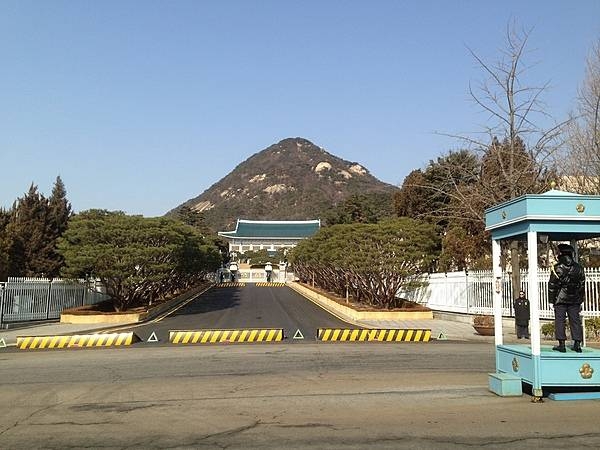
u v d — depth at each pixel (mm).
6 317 25328
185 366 14172
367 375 12383
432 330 23422
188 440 7211
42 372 13359
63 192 42750
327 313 32750
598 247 25156
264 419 8305
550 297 9836
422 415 8359
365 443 6930
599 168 22266
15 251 35906
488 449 6598
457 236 37031
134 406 9375
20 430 7836
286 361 14898
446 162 36219
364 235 29203
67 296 30500
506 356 10227
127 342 19812
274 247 102875
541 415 8203
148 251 27406
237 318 29859
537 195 9234
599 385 9102
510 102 23781
